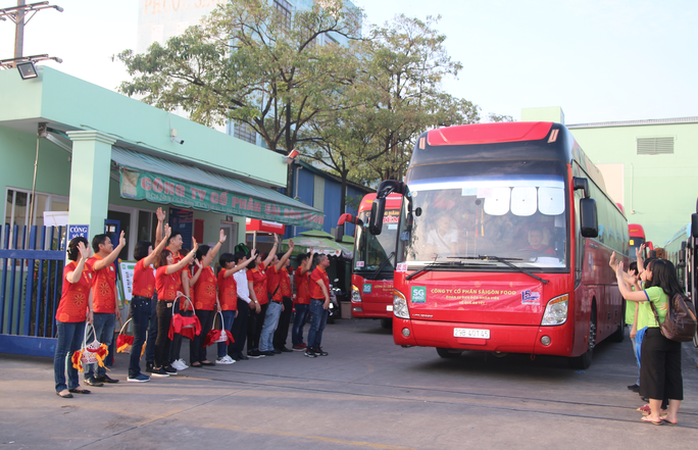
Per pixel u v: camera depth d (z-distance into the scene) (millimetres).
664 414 5723
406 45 25125
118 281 8648
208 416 5496
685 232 13773
